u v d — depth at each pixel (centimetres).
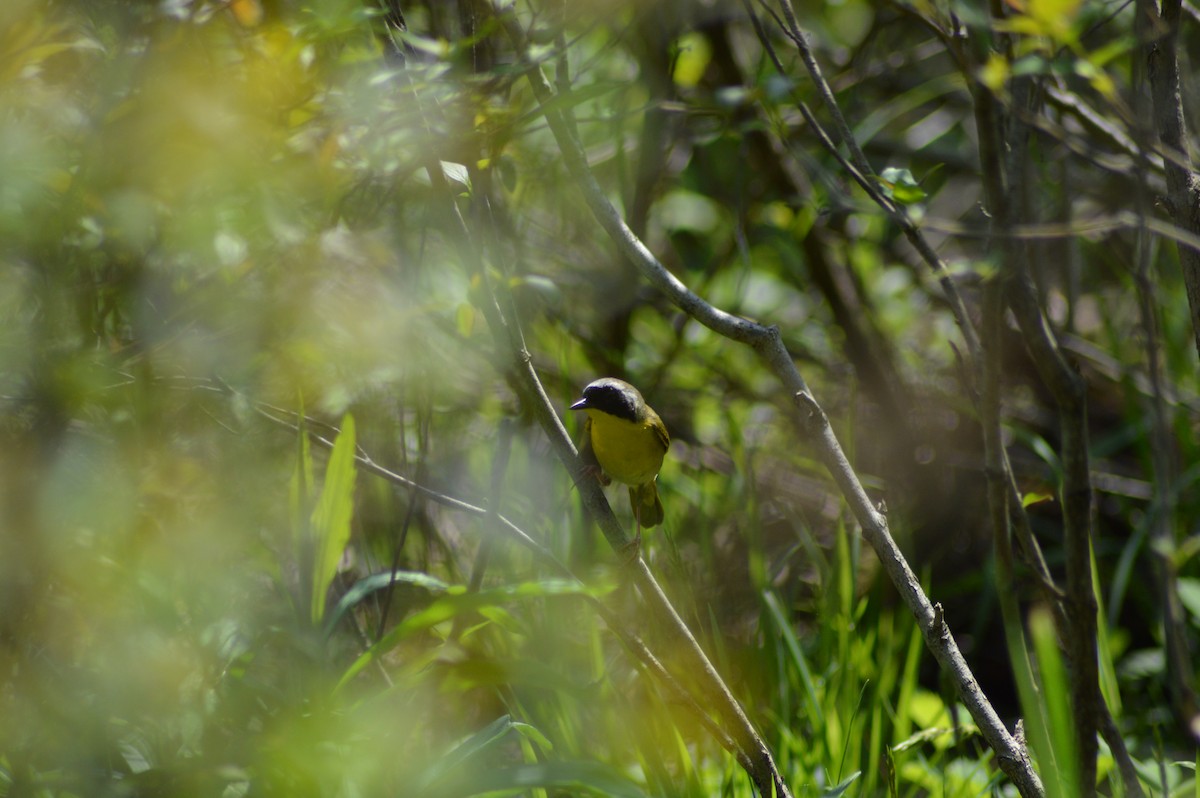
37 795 547
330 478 641
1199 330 619
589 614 887
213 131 585
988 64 547
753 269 1543
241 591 678
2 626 561
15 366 578
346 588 977
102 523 610
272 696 589
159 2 590
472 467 1158
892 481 1403
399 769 638
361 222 771
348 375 839
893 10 1260
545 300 1170
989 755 895
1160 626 1072
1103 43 1064
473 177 676
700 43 1222
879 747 838
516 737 775
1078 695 601
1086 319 1522
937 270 611
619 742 825
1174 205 621
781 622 887
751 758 691
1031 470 1404
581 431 1055
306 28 586
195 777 510
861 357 1396
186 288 666
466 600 541
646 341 1505
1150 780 811
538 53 622
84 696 563
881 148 1465
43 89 592
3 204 565
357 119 619
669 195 1487
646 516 980
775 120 820
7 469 580
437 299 799
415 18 902
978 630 1158
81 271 620
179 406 709
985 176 545
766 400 1450
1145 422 1203
